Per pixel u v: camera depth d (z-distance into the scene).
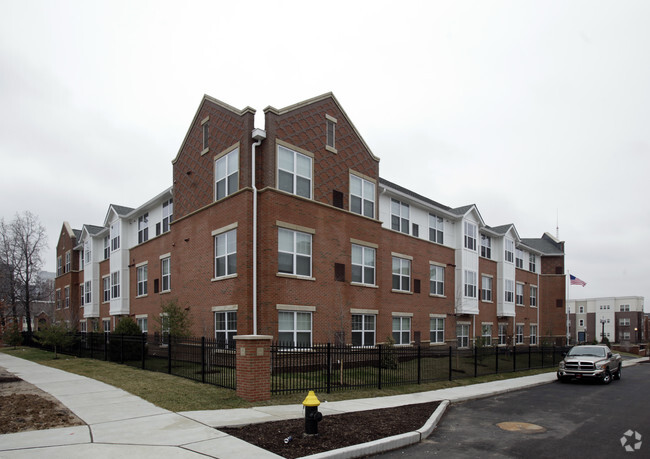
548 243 47.81
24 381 14.12
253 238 17.38
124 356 19.56
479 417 11.66
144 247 27.38
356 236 21.36
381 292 24.31
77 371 16.66
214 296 19.05
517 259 40.84
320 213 19.62
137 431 8.23
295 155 18.97
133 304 28.39
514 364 23.19
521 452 8.35
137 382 13.72
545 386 18.80
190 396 11.53
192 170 21.97
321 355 16.97
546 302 45.16
